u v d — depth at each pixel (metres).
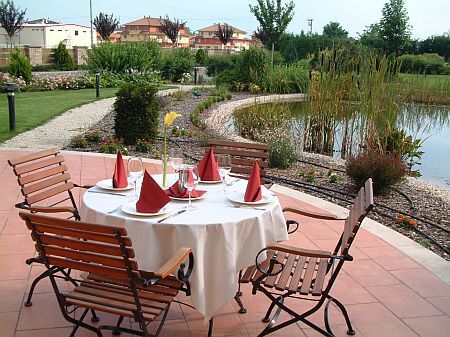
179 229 2.68
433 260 4.17
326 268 3.07
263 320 3.17
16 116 12.00
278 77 23.39
